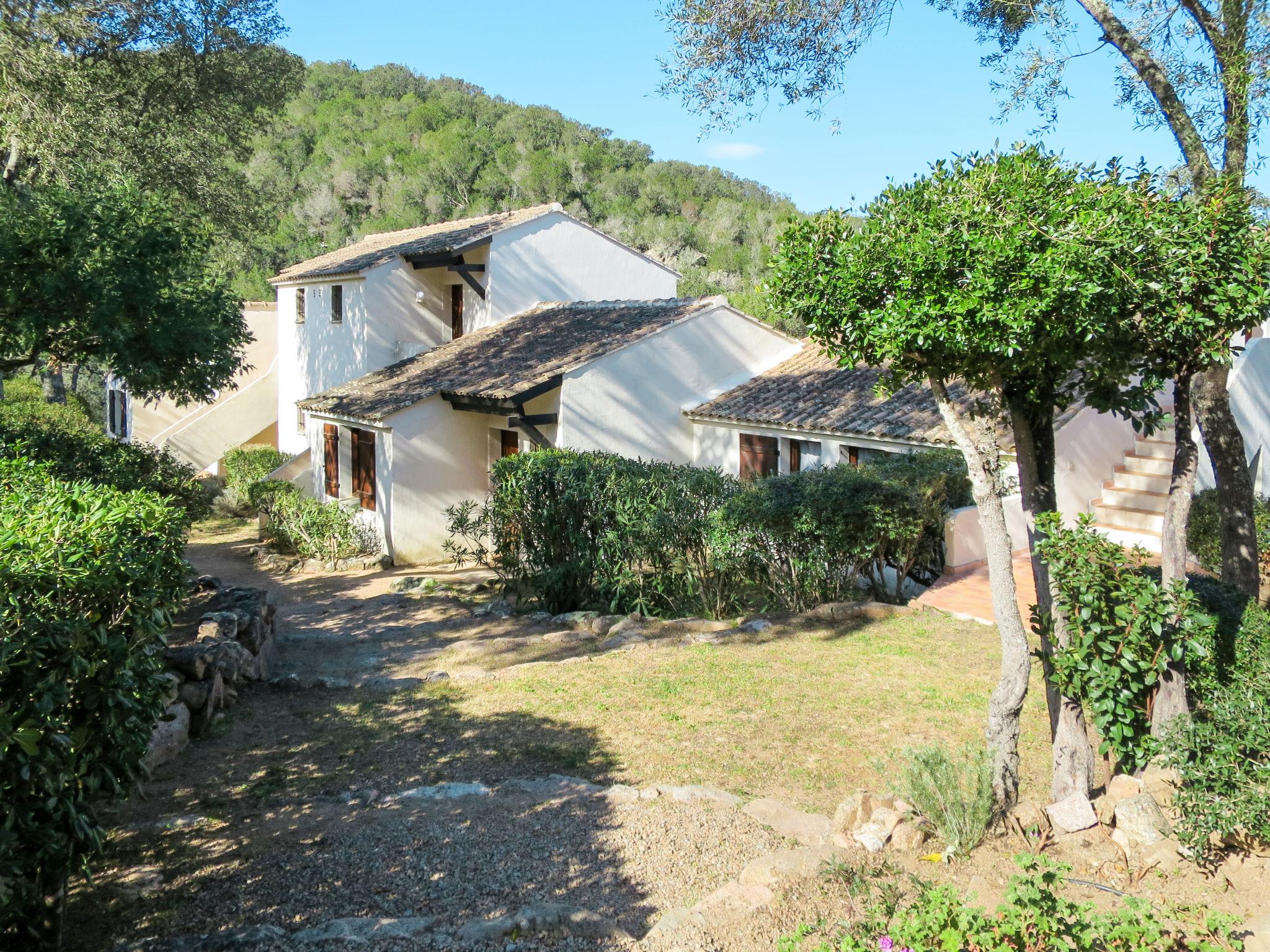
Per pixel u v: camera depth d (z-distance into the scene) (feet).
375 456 59.41
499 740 23.47
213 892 15.47
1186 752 16.67
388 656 34.12
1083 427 41.81
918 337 16.76
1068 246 15.14
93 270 39.01
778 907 14.57
